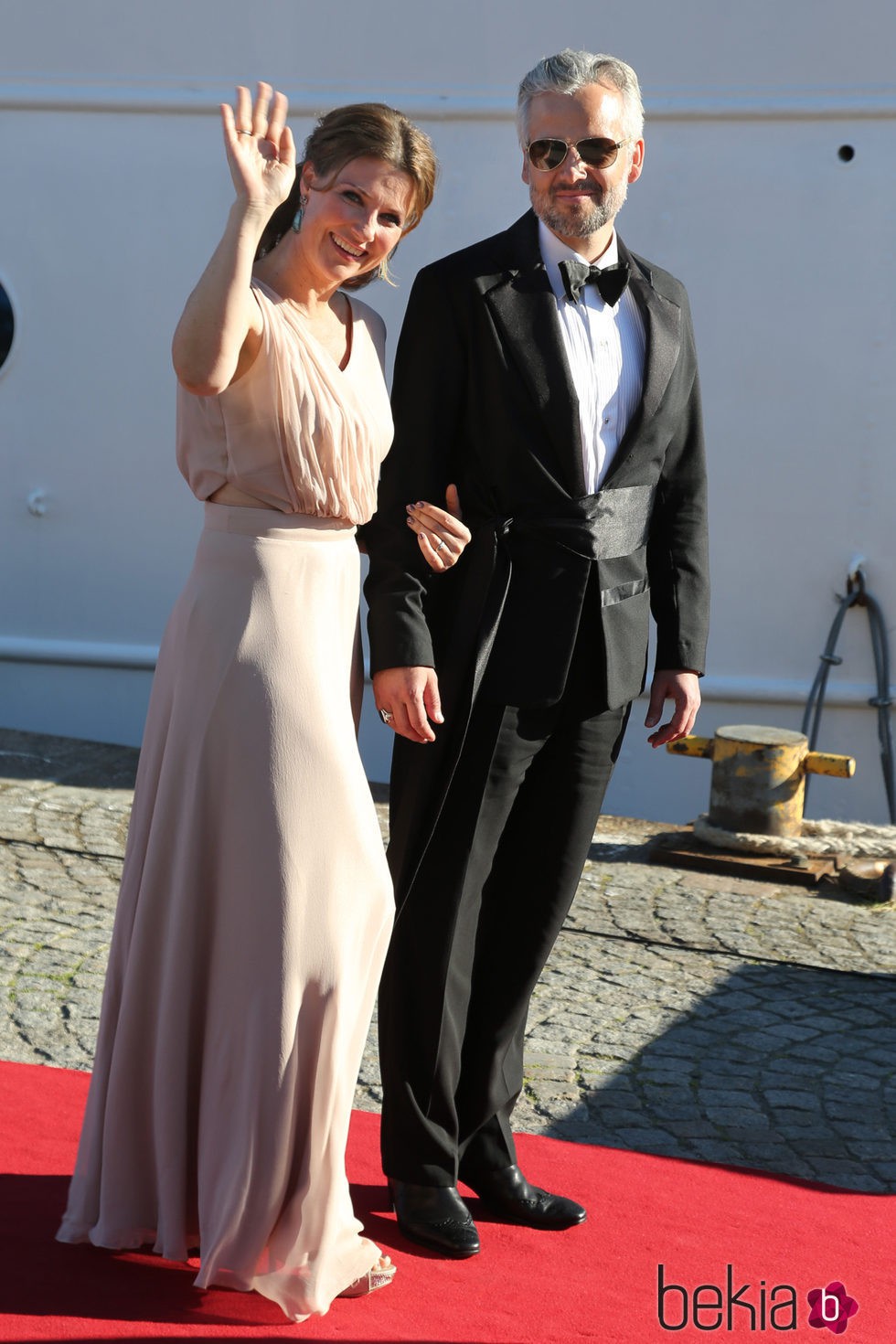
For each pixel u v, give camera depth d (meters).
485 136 7.36
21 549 8.04
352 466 2.39
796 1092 3.86
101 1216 2.45
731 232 7.20
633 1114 3.65
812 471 7.28
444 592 2.73
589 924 5.19
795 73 7.07
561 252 2.69
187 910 2.36
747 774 6.16
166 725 2.43
